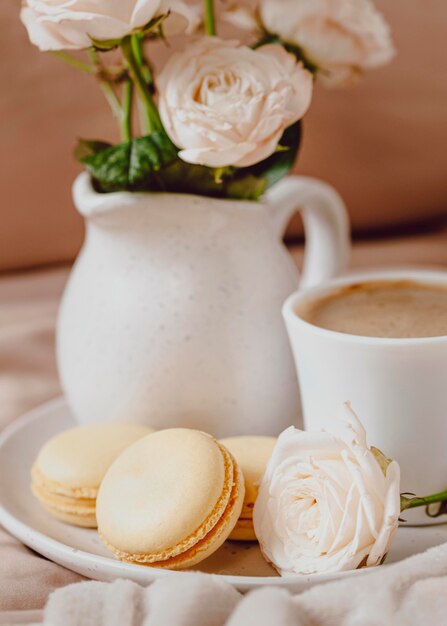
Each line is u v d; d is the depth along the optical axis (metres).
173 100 0.49
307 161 0.81
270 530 0.47
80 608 0.43
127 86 0.54
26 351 0.68
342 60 0.55
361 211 0.84
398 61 0.80
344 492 0.46
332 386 0.49
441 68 0.81
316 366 0.50
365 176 0.82
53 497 0.51
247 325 0.54
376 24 0.55
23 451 0.57
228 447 0.51
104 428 0.53
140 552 0.46
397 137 0.81
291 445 0.47
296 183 0.63
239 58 0.50
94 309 0.55
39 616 0.45
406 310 0.52
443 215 0.88
